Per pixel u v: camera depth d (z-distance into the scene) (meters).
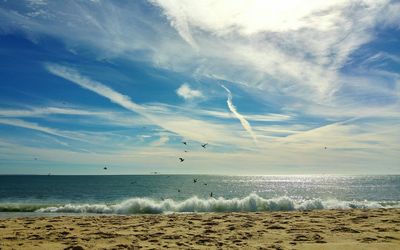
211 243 8.10
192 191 66.94
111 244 8.00
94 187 80.06
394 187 85.50
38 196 48.84
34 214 20.92
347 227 10.41
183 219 13.66
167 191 65.56
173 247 7.63
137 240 8.54
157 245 7.87
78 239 8.62
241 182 136.12
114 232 9.90
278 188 82.56
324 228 10.33
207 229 10.44
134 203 23.03
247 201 22.73
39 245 7.81
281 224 11.45
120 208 22.44
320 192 64.19
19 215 20.30
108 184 99.25
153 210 22.31
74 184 98.56
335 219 12.66
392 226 10.55
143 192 60.50
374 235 8.97
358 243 7.90
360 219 12.47
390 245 7.64
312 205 23.75
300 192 64.62
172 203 22.62
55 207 23.48
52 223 12.30
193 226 11.26
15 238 8.79
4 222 12.63
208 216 14.88
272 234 9.36
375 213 14.83
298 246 7.63
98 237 8.95
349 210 17.22
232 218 13.78
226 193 61.88
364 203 25.03
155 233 9.66
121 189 70.69
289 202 23.14
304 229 10.19
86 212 22.45
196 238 8.80
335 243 7.94
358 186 93.69
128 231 10.12
